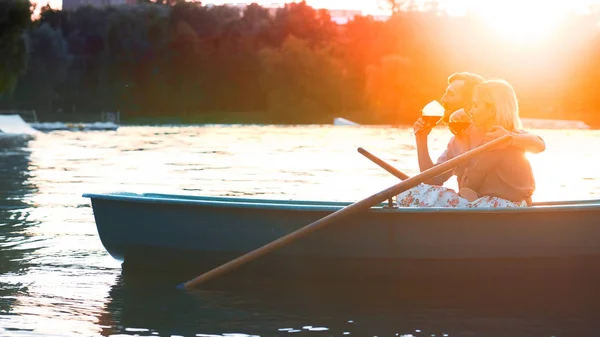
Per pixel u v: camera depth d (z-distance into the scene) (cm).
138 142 3956
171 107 10169
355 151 3162
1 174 2039
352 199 1436
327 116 10012
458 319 670
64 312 676
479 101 782
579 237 764
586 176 1934
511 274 774
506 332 632
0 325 634
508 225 755
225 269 754
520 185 779
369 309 699
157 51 10075
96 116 9306
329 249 779
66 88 9712
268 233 781
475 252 762
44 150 3172
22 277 807
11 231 1088
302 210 761
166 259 832
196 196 880
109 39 9938
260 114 10069
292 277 799
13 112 7850
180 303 713
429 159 841
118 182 1812
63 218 1213
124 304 706
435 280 776
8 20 5484
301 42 10038
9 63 5622
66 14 10012
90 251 947
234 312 686
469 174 784
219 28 10362
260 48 10512
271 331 629
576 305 714
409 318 671
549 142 4000
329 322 659
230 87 10300
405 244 764
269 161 2533
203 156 2823
